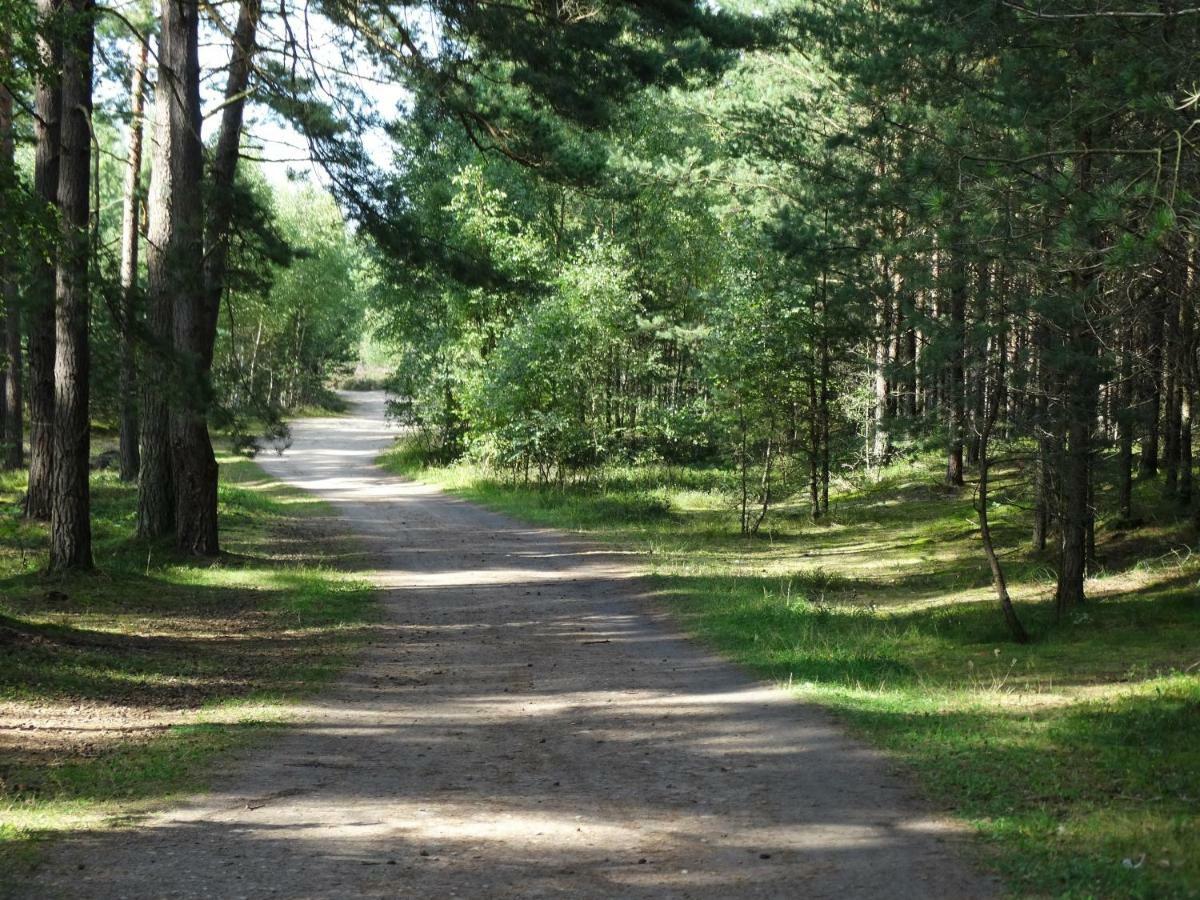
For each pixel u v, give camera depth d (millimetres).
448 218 37562
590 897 5125
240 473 43312
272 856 5723
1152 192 7844
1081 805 6480
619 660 12375
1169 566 16578
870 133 18625
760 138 27359
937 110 17500
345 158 18406
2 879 5266
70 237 14094
